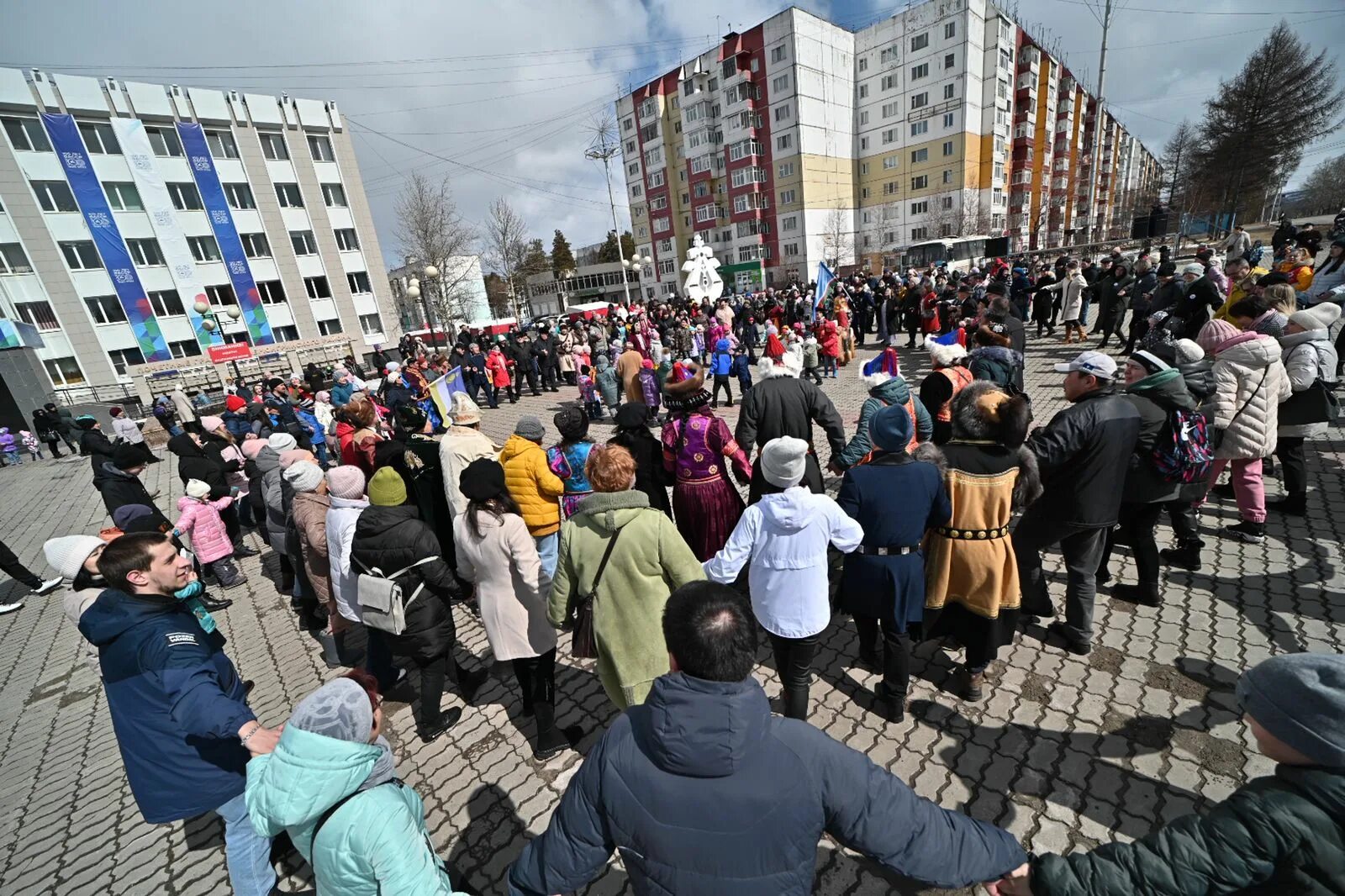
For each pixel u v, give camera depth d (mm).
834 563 4418
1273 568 3736
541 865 1298
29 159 28031
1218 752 2523
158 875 2783
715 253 56125
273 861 2693
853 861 2338
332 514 3387
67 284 29234
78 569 2666
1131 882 1109
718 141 52906
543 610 2840
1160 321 8281
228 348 27125
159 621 2125
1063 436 2785
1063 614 3615
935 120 48156
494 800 2854
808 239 49906
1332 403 4023
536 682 2939
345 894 1388
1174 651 3146
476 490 2705
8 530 9508
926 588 2908
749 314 17344
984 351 4863
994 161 49469
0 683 4871
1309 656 1062
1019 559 3273
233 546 6605
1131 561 4051
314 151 36688
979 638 2832
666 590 2422
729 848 1110
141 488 6320
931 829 1205
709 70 51031
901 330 16906
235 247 33719
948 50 45906
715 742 1095
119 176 30203
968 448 2707
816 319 13945
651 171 59156
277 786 1353
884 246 53500
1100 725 2754
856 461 3725
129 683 2096
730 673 1170
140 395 25469
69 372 29531
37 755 3881
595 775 1231
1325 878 975
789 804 1119
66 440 16344
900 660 2777
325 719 1381
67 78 28625
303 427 10375
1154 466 3119
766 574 2549
